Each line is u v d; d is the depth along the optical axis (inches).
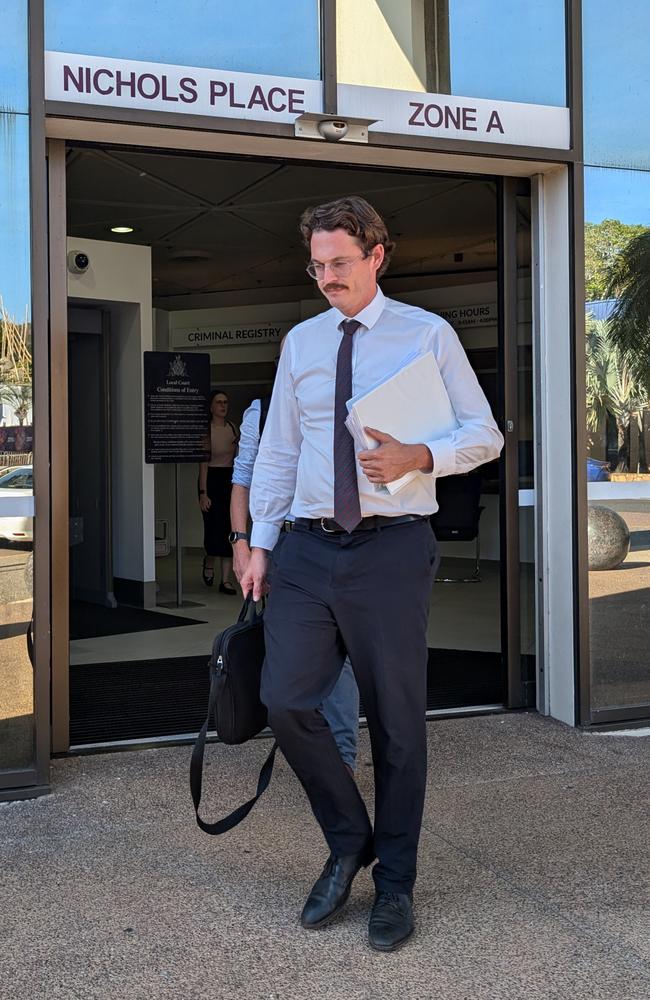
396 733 101.9
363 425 94.5
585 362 179.9
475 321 433.4
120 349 330.3
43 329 144.6
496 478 430.6
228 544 349.4
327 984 94.3
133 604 329.7
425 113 165.3
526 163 176.6
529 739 173.3
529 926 106.1
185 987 93.6
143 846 126.0
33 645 143.6
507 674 190.9
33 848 125.5
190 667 232.8
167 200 316.2
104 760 160.4
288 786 148.3
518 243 187.6
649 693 185.5
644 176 182.5
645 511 183.8
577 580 179.5
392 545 100.5
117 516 335.3
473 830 132.6
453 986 94.1
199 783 107.4
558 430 183.2
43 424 144.3
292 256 410.3
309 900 105.4
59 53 144.6
